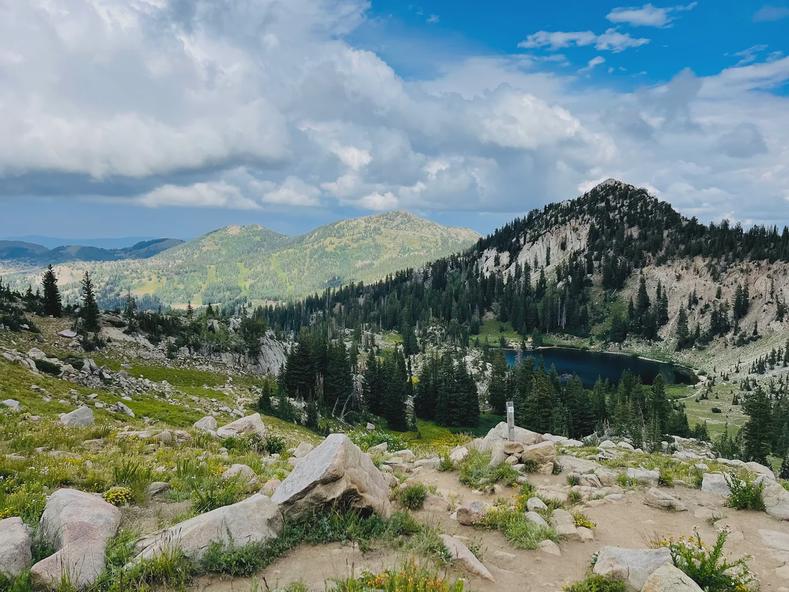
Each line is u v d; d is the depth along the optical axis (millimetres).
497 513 12391
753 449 92688
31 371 52594
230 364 113812
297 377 111375
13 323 79688
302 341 115312
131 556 8828
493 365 158500
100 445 18984
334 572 9016
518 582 9383
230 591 8266
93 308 98062
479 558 10297
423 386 134375
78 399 45969
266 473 16391
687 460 22500
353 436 26875
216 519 9719
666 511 13953
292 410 89312
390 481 14758
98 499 10773
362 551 9961
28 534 8969
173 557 8578
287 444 24250
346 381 119000
